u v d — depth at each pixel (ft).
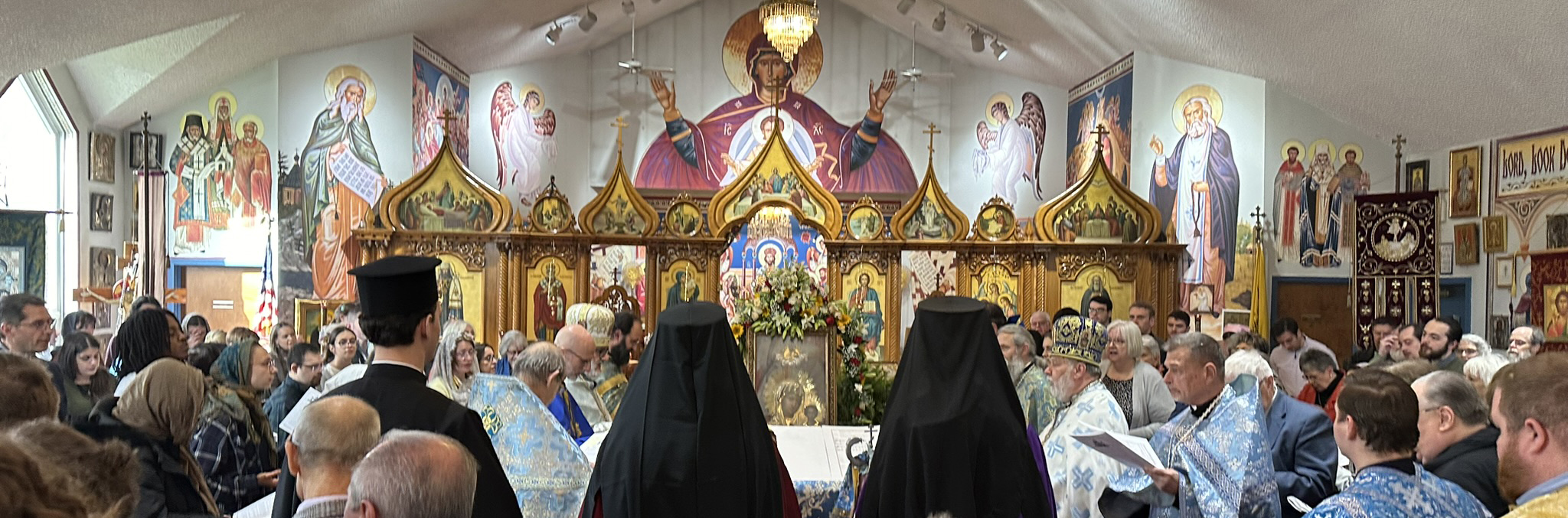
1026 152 58.65
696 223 40.22
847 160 60.80
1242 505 12.63
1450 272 37.55
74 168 37.14
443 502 7.78
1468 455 11.54
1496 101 33.37
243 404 16.14
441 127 47.85
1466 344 23.31
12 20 28.12
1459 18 30.09
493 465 11.03
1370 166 40.11
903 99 61.26
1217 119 41.47
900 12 54.70
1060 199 39.86
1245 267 40.01
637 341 26.84
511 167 54.90
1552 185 32.65
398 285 11.35
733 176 60.49
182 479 13.15
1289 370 31.63
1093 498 15.14
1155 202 45.14
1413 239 35.14
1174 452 13.28
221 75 39.06
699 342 11.44
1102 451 13.38
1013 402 11.94
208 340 25.34
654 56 60.39
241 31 36.11
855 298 39.86
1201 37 39.68
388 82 42.78
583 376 21.03
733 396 11.43
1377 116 38.32
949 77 60.70
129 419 12.91
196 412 13.37
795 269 26.12
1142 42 44.01
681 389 11.26
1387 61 34.37
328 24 38.50
